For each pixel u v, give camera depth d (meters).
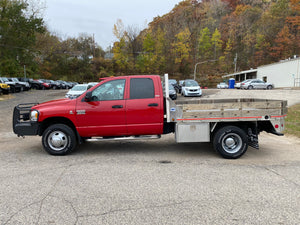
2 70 37.94
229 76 69.31
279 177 4.27
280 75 38.50
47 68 62.03
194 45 85.81
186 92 22.47
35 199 3.42
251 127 5.62
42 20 39.53
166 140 7.48
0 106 16.06
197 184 3.95
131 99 5.61
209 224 2.77
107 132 5.66
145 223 2.80
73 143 5.68
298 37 64.88
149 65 68.50
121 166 4.91
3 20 34.97
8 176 4.32
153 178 4.23
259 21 84.69
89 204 3.27
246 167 4.84
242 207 3.18
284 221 2.84
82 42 78.19
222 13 98.06
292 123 9.59
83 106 5.58
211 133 5.76
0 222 2.83
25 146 6.70
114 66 68.88
